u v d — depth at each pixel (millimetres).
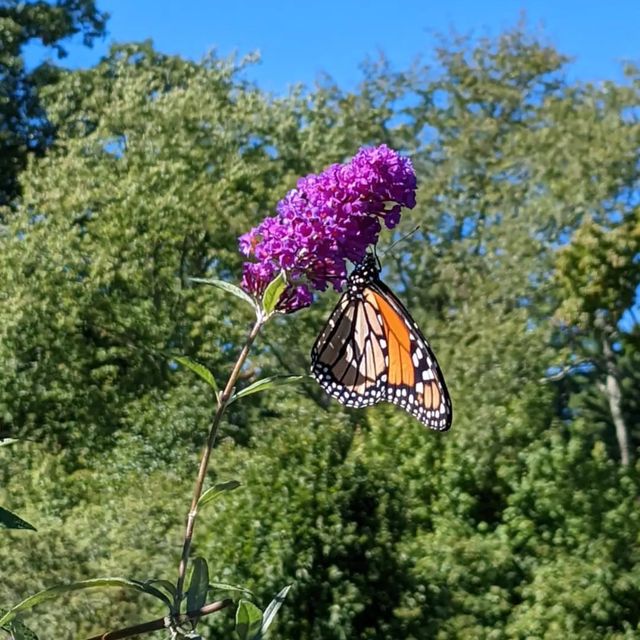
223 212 20359
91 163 22547
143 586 3051
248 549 9430
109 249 19875
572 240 17922
